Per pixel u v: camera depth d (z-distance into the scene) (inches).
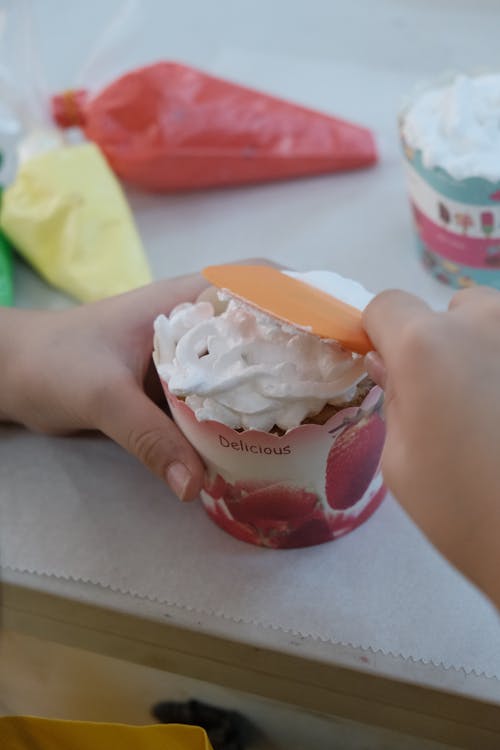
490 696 13.6
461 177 16.6
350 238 19.5
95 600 14.9
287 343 13.8
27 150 20.7
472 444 11.3
